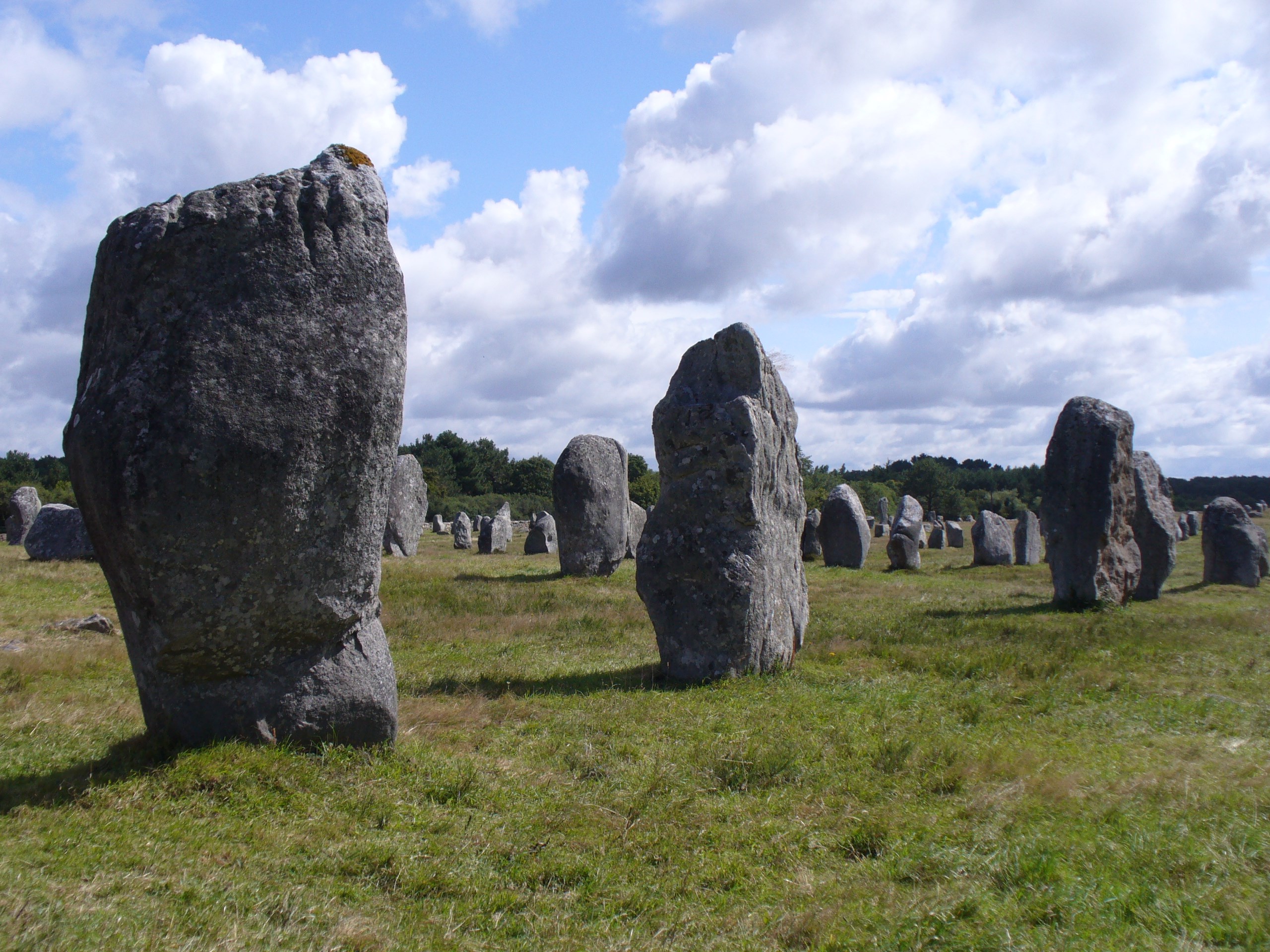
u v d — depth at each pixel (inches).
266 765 210.2
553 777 224.4
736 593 348.5
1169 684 343.9
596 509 788.6
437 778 217.2
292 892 157.5
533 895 161.2
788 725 276.1
